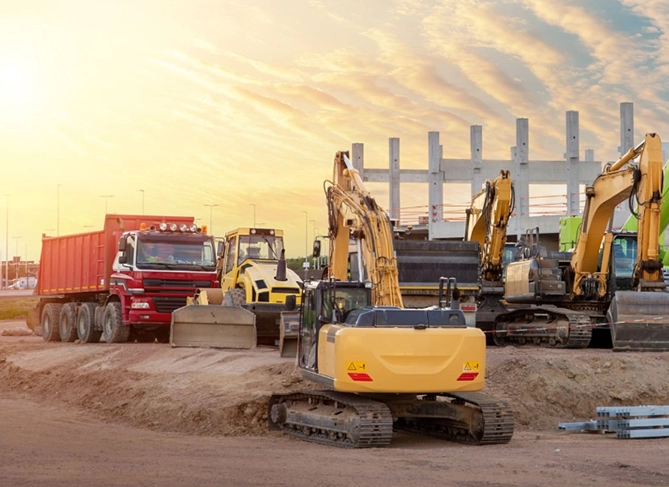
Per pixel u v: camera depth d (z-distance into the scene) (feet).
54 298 121.08
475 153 172.24
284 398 58.70
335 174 69.87
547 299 87.86
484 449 49.83
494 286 90.79
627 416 58.44
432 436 57.00
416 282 84.74
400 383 50.19
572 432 59.62
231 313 86.28
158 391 69.51
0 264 453.58
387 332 50.37
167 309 97.81
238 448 50.37
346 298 54.90
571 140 169.27
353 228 64.23
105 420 66.95
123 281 98.37
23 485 36.68
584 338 82.07
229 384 67.05
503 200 89.20
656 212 79.20
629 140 159.74
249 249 95.96
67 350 96.99
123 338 100.22
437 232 173.68
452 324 52.29
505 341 92.53
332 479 38.60
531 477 39.86
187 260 99.35
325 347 52.60
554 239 177.06
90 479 38.19
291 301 58.85
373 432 49.90
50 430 59.88
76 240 112.06
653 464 43.68
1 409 72.90
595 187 85.61
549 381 67.26
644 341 77.97
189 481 37.78
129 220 105.40
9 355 103.14
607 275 86.43
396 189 180.24
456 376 51.01
